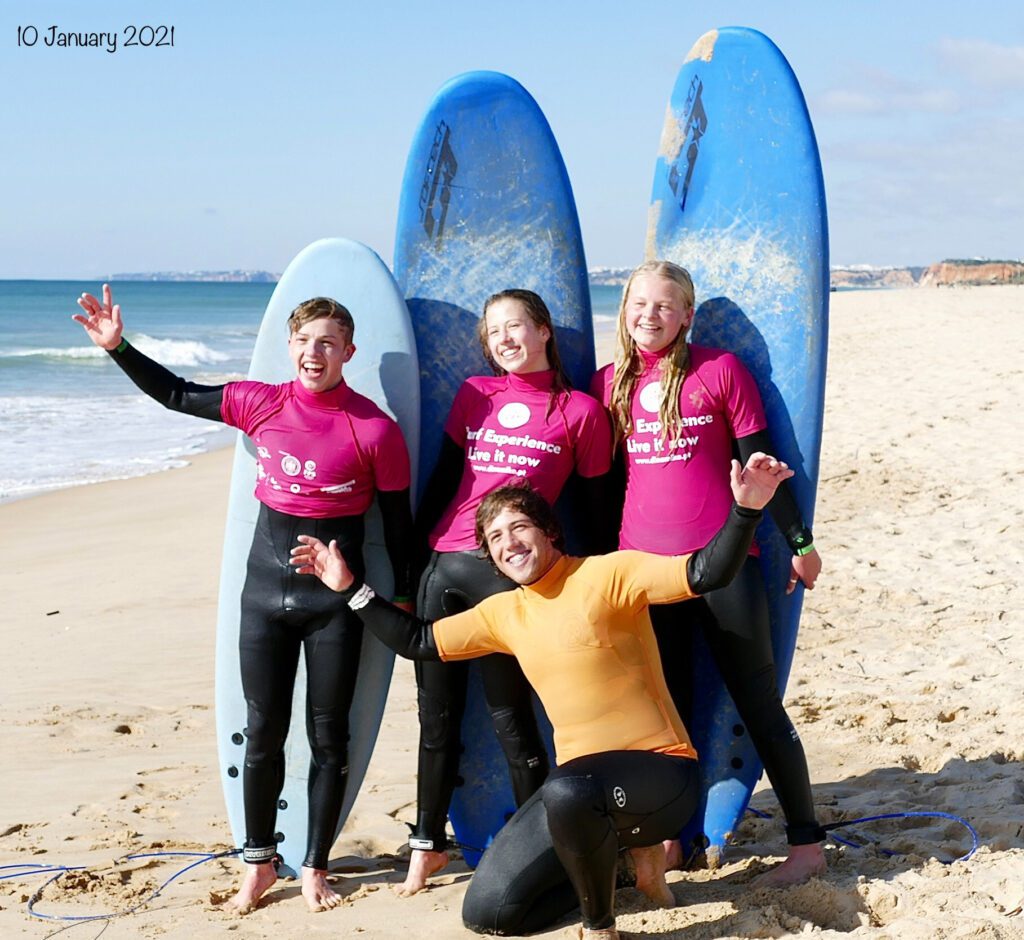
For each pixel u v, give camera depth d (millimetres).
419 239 4176
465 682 3605
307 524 3510
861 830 3707
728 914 3107
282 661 3527
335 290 3963
